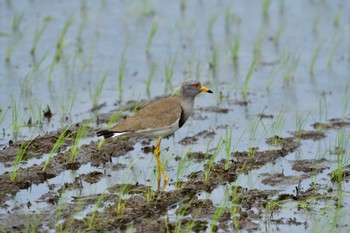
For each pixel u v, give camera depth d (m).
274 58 23.20
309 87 20.69
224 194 13.93
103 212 12.92
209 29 25.61
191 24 26.45
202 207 13.28
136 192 13.87
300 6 28.77
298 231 12.47
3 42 24.06
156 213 13.07
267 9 27.80
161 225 12.46
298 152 16.08
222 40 24.88
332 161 15.54
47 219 12.66
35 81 20.78
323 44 24.45
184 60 22.88
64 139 15.97
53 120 17.92
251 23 26.70
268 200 13.66
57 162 15.15
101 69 21.95
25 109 18.66
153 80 21.17
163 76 21.53
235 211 13.13
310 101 19.56
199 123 17.95
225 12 28.00
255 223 12.74
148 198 13.44
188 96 15.28
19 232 12.16
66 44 23.78
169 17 27.25
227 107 19.14
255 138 16.92
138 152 16.12
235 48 23.05
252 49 24.06
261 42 24.67
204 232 12.41
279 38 25.05
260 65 22.56
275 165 15.40
